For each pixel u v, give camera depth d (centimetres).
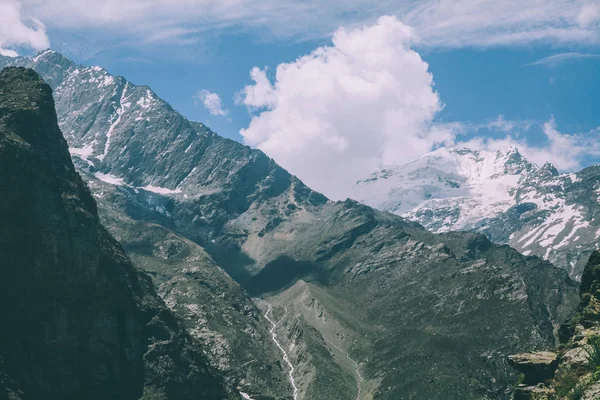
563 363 19750
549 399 19350
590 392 17962
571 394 18325
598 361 18912
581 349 19712
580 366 19188
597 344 19262
